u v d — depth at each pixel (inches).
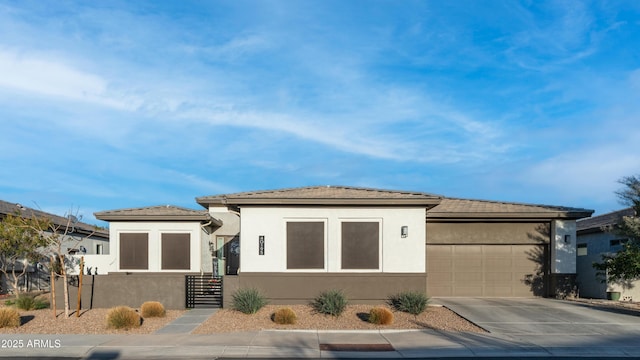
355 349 480.7
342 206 730.2
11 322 588.1
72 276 734.5
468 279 856.9
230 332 562.6
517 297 848.3
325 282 718.5
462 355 458.9
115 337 533.6
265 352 468.1
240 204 729.6
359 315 647.1
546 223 864.3
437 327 587.8
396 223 729.6
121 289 732.0
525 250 866.1
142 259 880.9
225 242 1015.0
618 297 818.8
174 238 883.4
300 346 491.5
